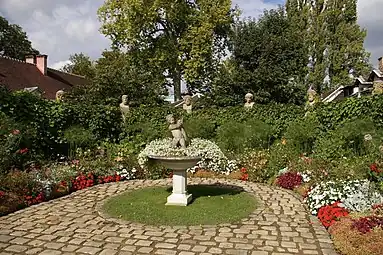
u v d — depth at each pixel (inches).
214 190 341.7
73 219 244.5
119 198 305.6
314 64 1270.9
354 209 241.3
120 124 556.4
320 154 426.6
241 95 794.8
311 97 569.0
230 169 434.6
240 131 503.2
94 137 502.6
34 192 295.7
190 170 431.8
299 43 848.9
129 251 186.1
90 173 381.4
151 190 338.6
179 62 995.3
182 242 199.0
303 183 347.6
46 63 1084.5
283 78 784.3
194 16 1000.2
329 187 273.4
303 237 207.5
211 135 537.6
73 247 191.9
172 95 1111.6
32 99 444.1
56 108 472.4
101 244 196.2
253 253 182.9
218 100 797.9
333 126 480.7
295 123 511.2
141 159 300.7
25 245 194.9
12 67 956.0
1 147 340.2
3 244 196.2
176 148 287.1
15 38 1435.8
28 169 362.0
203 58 980.6
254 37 850.8
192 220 239.1
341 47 1264.8
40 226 228.8
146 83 862.5
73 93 796.0
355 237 182.9
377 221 194.2
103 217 248.7
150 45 1042.1
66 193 331.9
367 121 421.4
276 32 872.9
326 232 216.2
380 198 253.3
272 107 553.6
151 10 933.8
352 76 1269.7
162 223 233.6
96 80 809.5
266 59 829.2
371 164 307.1
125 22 952.3
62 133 470.0
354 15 1275.8
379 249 169.3
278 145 489.7
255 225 230.4
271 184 376.8
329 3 1269.7
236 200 297.1
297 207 277.9
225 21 1000.2
